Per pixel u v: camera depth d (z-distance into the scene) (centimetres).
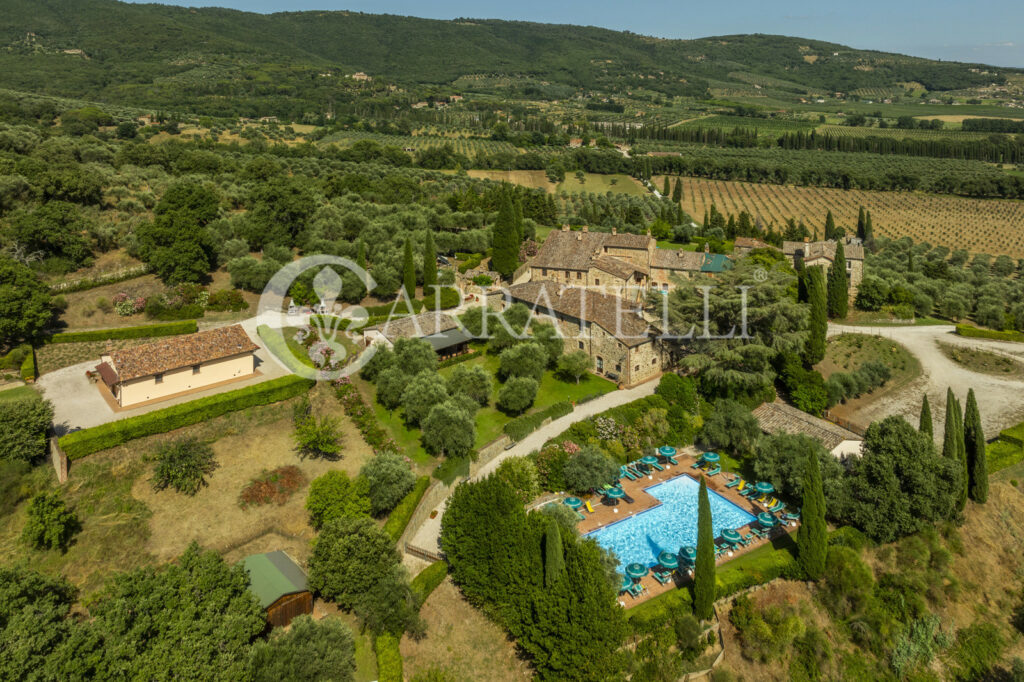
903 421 4722
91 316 6391
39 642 2508
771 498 4922
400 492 4244
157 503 4025
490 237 10375
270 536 4012
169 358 5059
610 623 3316
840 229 14812
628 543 4350
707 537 3638
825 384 6525
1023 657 4166
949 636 4147
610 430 5369
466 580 3769
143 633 2761
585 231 9862
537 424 5397
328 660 3028
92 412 4691
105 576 3503
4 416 3925
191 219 7638
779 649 3812
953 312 9606
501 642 3638
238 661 2838
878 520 4478
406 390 5097
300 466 4581
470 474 4812
